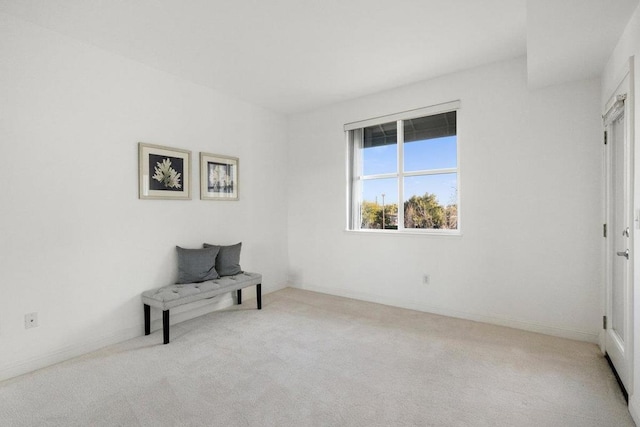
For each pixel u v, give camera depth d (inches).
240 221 162.7
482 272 129.6
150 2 86.9
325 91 153.7
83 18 93.7
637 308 69.7
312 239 180.9
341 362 97.2
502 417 71.3
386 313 142.0
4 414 73.8
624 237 81.9
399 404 76.2
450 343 109.8
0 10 89.0
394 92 150.9
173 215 133.7
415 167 148.8
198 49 113.5
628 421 69.8
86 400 78.9
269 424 69.7
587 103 108.8
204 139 146.0
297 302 159.5
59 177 101.3
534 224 118.6
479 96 128.5
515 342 109.9
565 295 113.5
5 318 90.5
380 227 161.0
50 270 99.3
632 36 74.6
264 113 176.4
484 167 128.0
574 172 111.3
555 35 83.0
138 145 121.6
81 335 105.5
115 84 115.3
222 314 141.9
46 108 98.6
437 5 89.4
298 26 99.7
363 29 101.7
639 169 70.1
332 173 172.9
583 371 90.5
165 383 86.2
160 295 115.3
